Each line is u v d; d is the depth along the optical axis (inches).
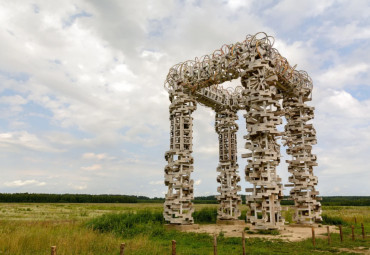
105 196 4443.9
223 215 982.4
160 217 893.8
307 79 956.6
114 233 667.4
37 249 486.9
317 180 879.7
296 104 916.6
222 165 1032.2
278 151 860.6
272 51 804.6
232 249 510.9
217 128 1062.4
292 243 559.2
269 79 756.6
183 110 887.1
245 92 772.0
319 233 693.3
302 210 866.8
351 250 502.6
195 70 908.6
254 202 738.2
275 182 742.5
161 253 474.0
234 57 823.1
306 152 900.0
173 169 874.1
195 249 520.4
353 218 1045.8
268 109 754.8
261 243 560.4
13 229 680.4
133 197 4640.8
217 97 1034.7
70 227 740.0
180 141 871.1
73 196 4158.5
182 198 837.2
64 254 453.1
